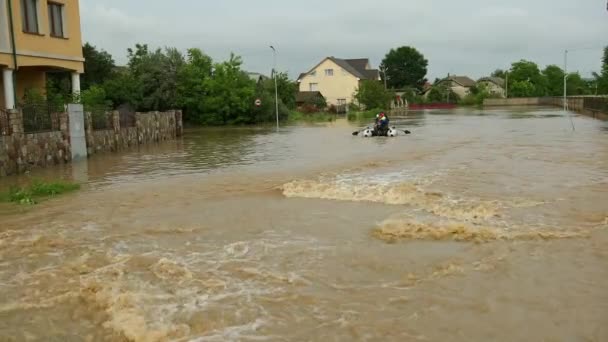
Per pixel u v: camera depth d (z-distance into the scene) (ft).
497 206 33.58
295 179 46.44
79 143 68.74
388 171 49.62
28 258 25.55
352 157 62.23
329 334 16.97
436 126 121.90
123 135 84.02
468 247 25.48
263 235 28.58
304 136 102.83
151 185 45.75
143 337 17.08
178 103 154.71
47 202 39.04
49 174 54.24
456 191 38.88
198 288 20.99
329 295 20.07
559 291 19.81
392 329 17.17
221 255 25.16
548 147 67.56
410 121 151.43
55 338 17.42
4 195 41.70
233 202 37.55
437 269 22.53
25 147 56.85
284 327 17.53
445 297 19.56
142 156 71.05
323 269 22.93
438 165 52.90
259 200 38.04
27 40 72.33
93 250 26.55
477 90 352.08
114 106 149.38
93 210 35.99
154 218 33.17
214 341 16.71
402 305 18.97
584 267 22.25
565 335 16.47
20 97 80.18
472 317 17.85
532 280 20.95
